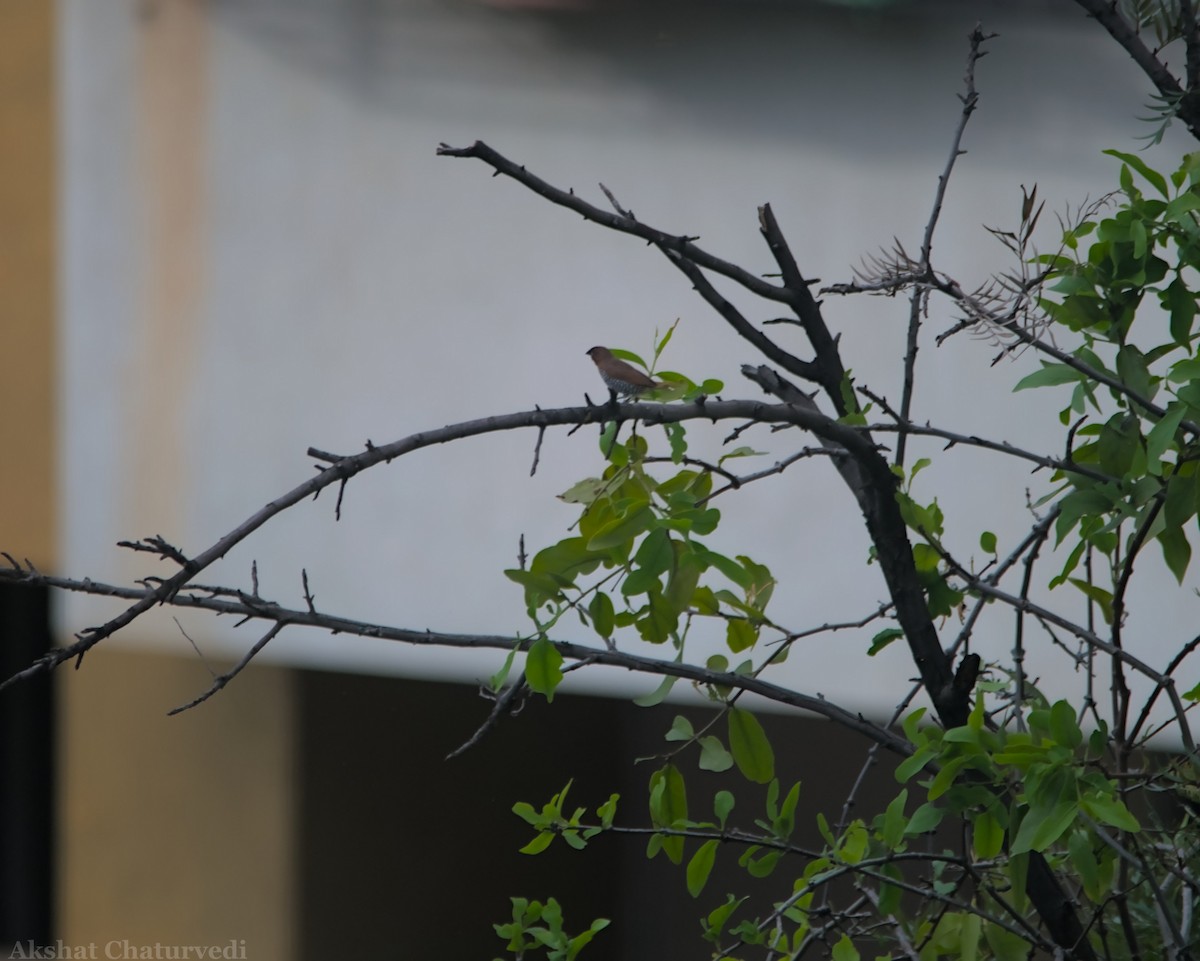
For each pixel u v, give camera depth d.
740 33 10.54
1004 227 10.09
